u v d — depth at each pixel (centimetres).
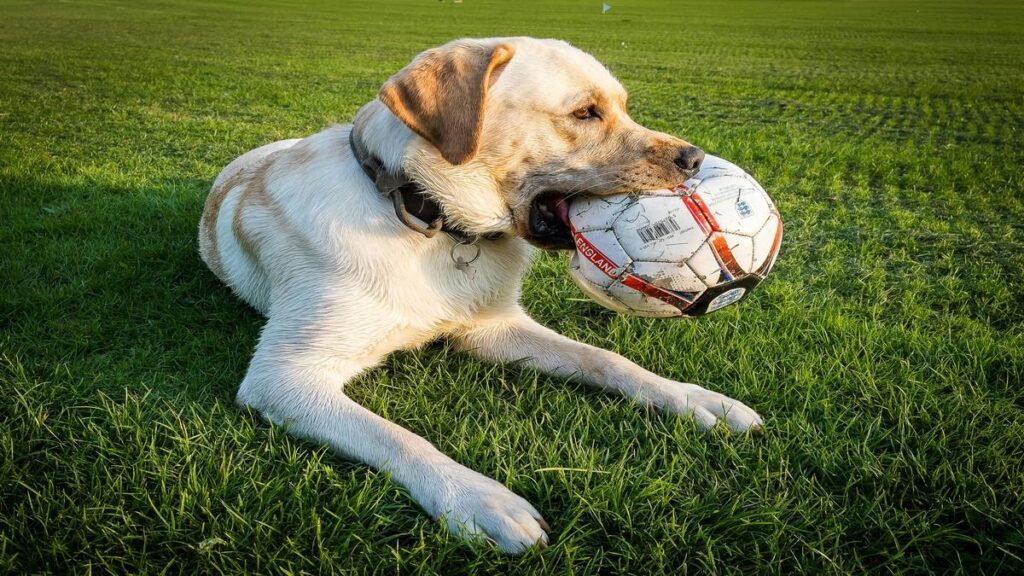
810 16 1162
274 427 96
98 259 134
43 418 96
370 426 94
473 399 104
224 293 127
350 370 104
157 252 138
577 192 98
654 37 807
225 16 929
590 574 82
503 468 92
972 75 495
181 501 85
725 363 110
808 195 191
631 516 87
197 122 267
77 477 89
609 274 95
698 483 91
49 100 302
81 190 169
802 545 85
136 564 81
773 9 1325
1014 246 153
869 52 662
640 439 98
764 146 246
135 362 108
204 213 136
